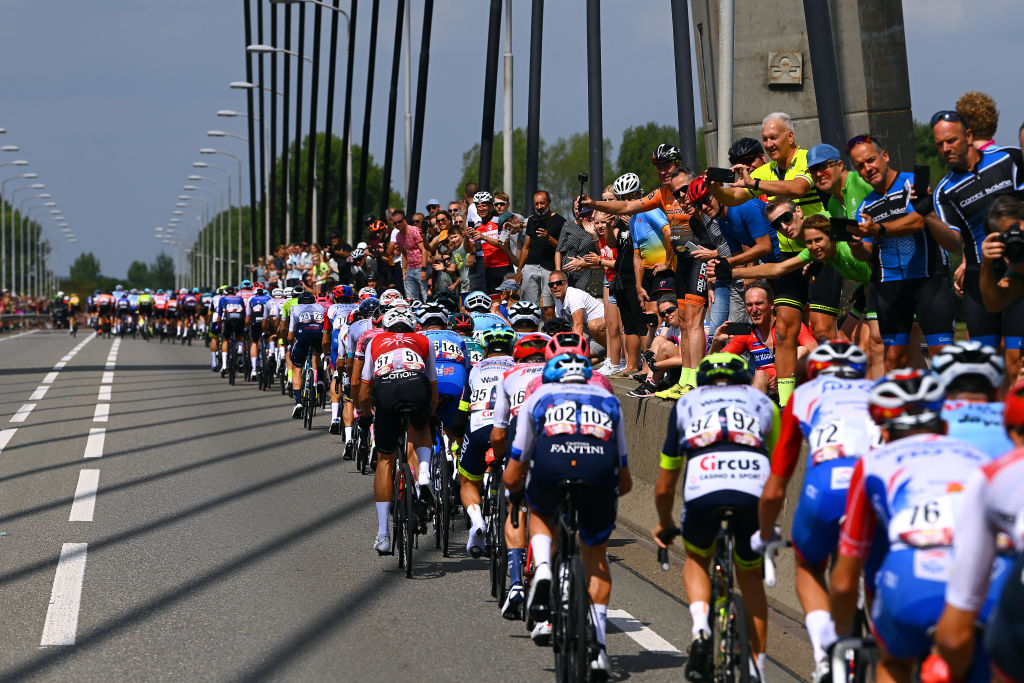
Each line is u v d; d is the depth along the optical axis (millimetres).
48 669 18203
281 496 34500
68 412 57438
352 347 39031
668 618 22047
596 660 17359
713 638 16609
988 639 9500
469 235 52719
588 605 17312
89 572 24750
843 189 23984
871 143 22219
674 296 32375
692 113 42062
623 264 38625
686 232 30203
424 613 22219
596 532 18703
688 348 30812
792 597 22594
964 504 10203
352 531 29719
